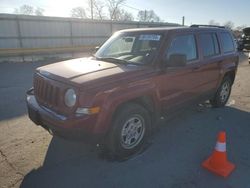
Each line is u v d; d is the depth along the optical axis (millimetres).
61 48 18906
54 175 3236
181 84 4285
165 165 3469
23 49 16828
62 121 3082
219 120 5137
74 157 3660
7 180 3121
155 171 3328
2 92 7465
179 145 4035
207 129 4684
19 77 10297
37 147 3941
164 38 4012
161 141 4164
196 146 4016
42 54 17969
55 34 19484
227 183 3086
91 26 21656
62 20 19578
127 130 3559
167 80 3936
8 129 4605
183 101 4477
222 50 5551
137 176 3223
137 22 25281
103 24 22500
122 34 4664
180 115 5340
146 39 4152
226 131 4605
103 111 3111
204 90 5078
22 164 3469
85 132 3084
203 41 4914
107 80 3217
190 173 3283
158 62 3816
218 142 3277
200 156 3711
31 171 3316
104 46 4770
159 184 3066
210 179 3162
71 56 19766
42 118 3406
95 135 3158
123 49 4352
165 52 3918
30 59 17359
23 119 5109
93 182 3104
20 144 4031
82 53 20547
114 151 3488
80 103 3014
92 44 22031
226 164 3316
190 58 4539
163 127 4730
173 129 4652
